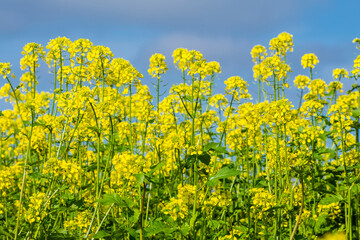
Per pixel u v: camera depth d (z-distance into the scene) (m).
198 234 2.37
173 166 2.39
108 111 2.39
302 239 2.36
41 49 2.56
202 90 2.39
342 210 2.53
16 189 2.50
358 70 2.44
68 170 2.32
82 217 2.37
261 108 2.54
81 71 2.49
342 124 2.41
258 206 2.38
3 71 2.38
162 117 2.55
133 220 2.19
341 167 2.41
